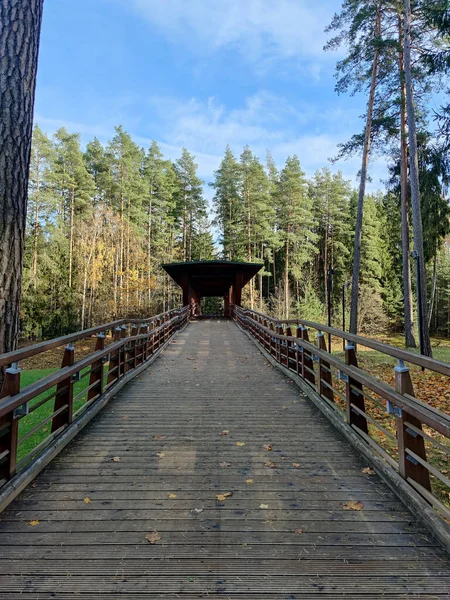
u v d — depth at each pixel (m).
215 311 40.28
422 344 9.20
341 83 12.70
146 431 3.90
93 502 2.50
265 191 32.34
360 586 1.75
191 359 8.48
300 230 31.80
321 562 1.92
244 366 7.65
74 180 26.84
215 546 2.04
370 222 30.17
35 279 23.19
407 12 9.80
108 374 5.49
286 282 29.94
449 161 9.71
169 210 34.31
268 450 3.42
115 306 23.11
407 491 2.48
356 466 3.09
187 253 37.34
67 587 1.74
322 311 27.33
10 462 2.60
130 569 1.86
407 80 9.84
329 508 2.45
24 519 2.30
